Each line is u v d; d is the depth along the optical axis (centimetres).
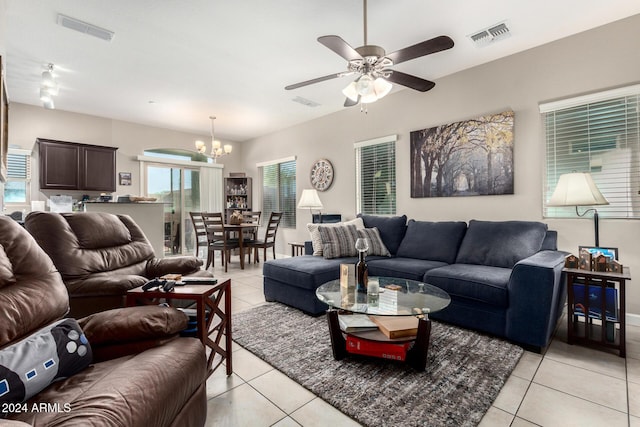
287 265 321
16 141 467
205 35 293
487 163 346
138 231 283
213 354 182
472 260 308
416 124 412
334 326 213
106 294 192
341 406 163
